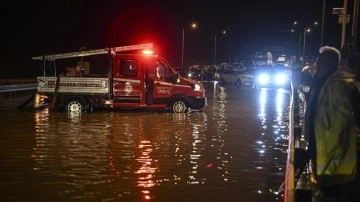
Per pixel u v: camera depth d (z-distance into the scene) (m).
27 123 18.22
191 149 13.13
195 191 8.92
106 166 10.90
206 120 19.91
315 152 5.41
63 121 18.94
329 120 5.24
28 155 12.05
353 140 5.23
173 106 22.72
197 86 22.86
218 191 8.95
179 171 10.52
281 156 12.32
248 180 9.80
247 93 38.53
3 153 12.28
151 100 22.41
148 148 13.22
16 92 35.69
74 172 10.29
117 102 22.23
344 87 5.26
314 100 5.50
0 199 8.30
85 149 12.92
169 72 22.61
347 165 5.22
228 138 15.14
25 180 9.59
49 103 22.34
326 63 5.46
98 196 8.52
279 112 23.41
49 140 14.29
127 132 16.12
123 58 22.17
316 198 7.06
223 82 53.69
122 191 8.85
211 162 11.50
